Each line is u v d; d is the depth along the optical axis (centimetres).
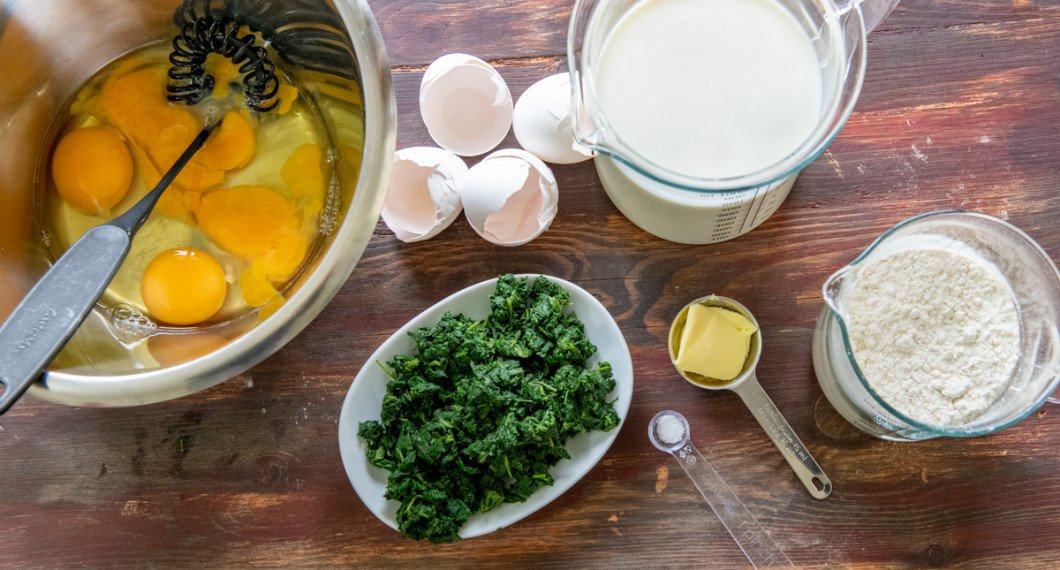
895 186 56
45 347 45
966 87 56
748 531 55
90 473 57
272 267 55
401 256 57
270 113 56
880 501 55
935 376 52
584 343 54
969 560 55
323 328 57
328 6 49
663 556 56
